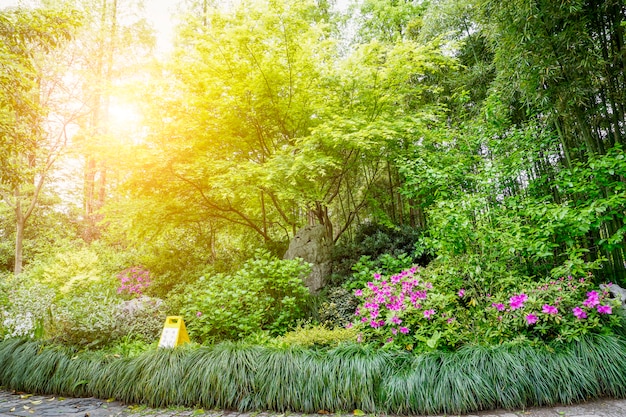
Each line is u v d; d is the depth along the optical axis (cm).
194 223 761
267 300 434
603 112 387
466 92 486
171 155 550
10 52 423
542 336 302
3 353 358
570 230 343
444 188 436
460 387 253
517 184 465
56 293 562
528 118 490
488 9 410
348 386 267
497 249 359
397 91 584
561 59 364
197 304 421
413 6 724
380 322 335
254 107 592
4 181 476
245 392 281
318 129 518
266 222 790
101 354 342
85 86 995
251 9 527
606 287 334
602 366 264
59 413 279
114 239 904
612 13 362
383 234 572
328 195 707
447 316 319
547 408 254
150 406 289
